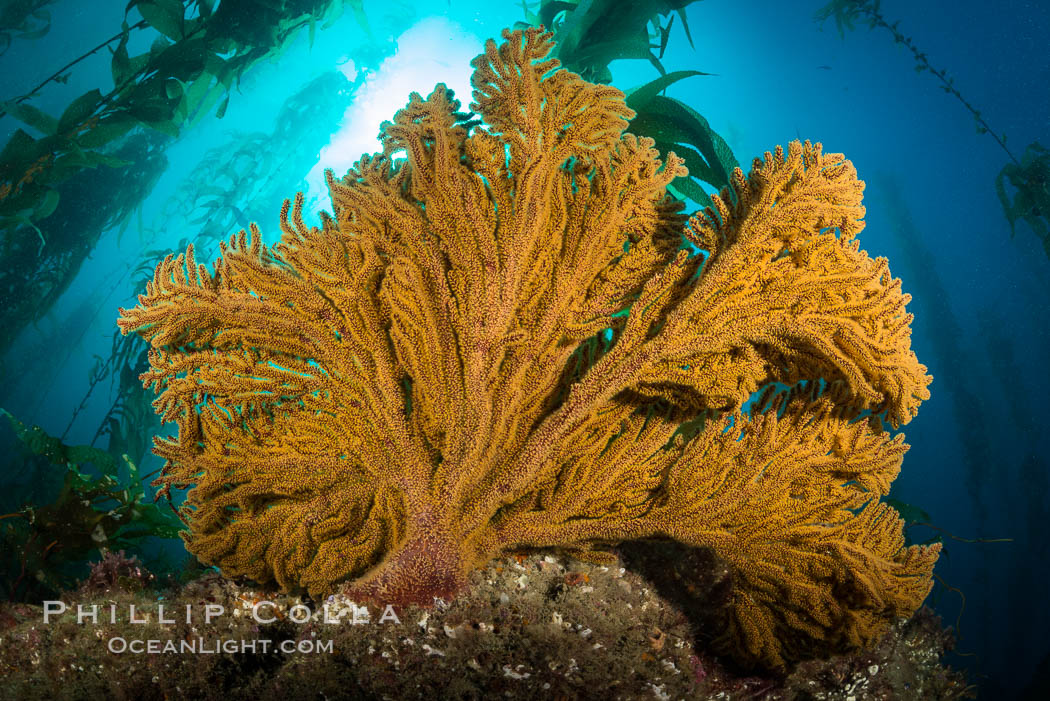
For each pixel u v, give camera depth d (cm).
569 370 72
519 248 68
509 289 68
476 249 68
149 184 214
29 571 97
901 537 69
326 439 70
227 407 71
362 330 69
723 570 68
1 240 183
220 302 68
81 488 100
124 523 100
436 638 66
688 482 67
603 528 69
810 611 66
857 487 73
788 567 66
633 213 69
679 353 65
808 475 66
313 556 72
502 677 65
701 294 64
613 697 66
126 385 173
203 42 149
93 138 141
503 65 67
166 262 69
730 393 64
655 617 69
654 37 133
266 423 71
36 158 138
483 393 68
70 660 71
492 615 67
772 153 64
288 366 70
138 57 153
